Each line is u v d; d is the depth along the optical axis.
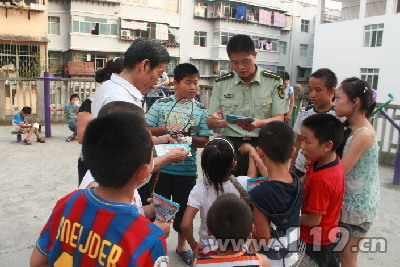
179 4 29.47
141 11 27.19
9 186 4.57
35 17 20.08
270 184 1.80
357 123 2.28
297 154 3.07
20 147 6.83
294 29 35.78
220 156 2.19
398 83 23.12
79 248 1.14
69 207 1.21
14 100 10.24
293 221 1.80
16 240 3.21
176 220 2.99
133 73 1.99
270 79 3.03
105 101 1.89
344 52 26.28
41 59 20.67
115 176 1.13
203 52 31.44
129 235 1.12
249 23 32.44
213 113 3.15
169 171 2.98
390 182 5.27
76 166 5.63
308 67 36.78
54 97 10.16
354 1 27.92
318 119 1.97
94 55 26.03
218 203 1.65
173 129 3.03
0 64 19.58
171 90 7.43
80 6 24.77
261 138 1.89
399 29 22.75
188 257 2.96
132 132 1.14
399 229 3.62
